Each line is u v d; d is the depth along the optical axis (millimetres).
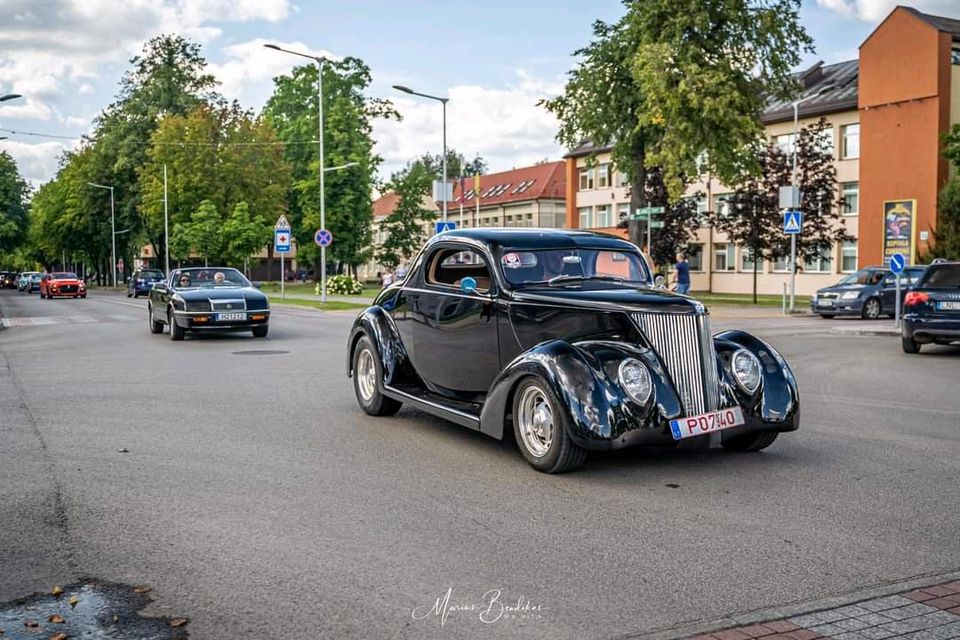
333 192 58688
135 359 14547
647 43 31984
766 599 4012
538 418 6484
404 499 5723
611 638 3584
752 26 32344
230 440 7664
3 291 76125
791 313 29984
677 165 31875
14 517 5277
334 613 3830
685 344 6363
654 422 6125
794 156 35969
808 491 5969
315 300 37312
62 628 3684
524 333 6996
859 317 29031
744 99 31781
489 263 7391
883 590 4129
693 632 3641
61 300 46344
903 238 40125
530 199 79188
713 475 6422
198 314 17750
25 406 9555
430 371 8195
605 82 34875
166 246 58219
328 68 59781
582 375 6102
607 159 62781
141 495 5789
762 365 6828
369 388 9008
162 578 4262
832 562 4520
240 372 12648
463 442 7605
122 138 66875
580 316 6613
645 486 6082
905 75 42312
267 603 3943
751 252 38312
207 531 5000
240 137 58562
